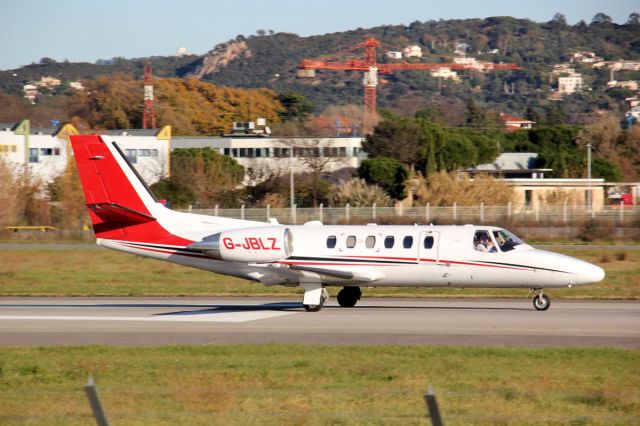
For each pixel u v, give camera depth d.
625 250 181.38
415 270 99.25
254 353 69.94
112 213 106.44
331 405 52.19
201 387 58.06
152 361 67.25
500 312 96.44
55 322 92.06
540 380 58.59
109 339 79.75
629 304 105.31
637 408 50.97
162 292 126.00
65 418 50.47
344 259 100.44
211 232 105.56
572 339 75.94
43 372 64.25
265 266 99.44
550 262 97.00
